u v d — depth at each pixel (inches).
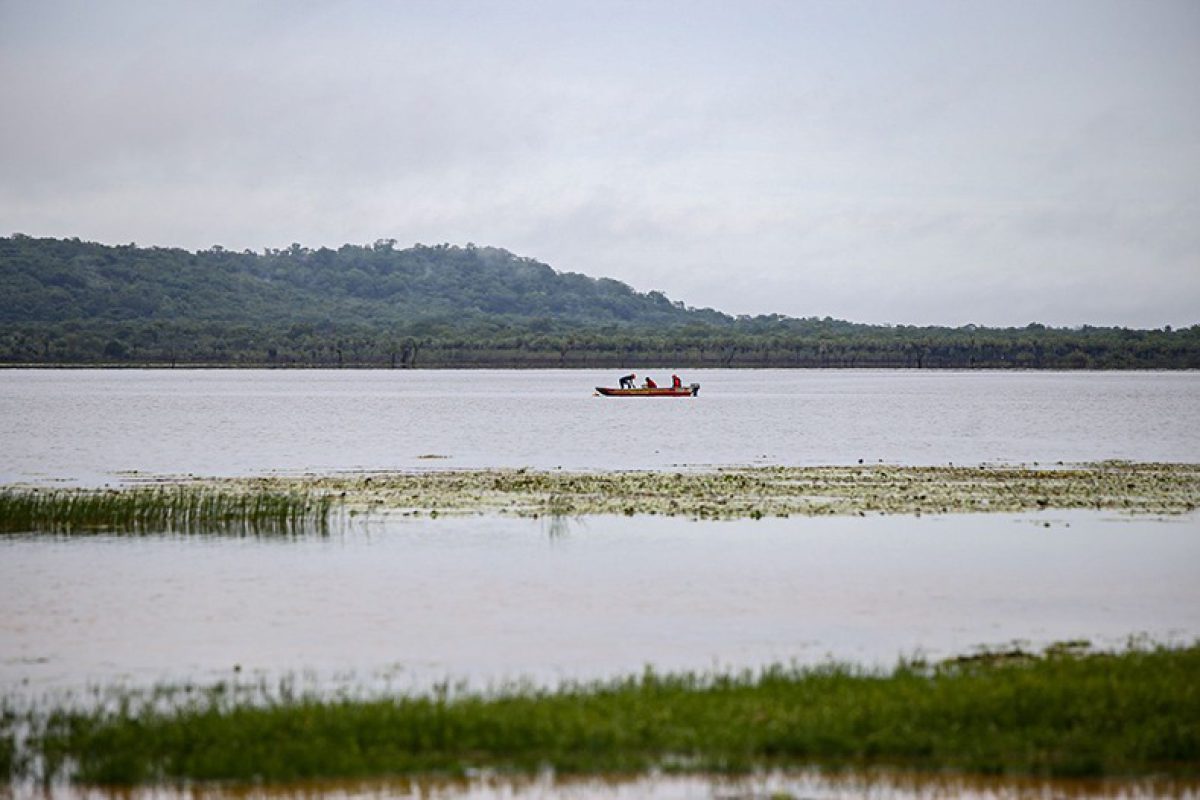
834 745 1286.9
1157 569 2466.8
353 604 2160.4
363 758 1262.3
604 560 2573.8
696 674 1653.5
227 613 2090.3
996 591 2261.3
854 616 2058.3
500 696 1496.1
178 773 1248.2
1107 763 1252.5
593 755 1275.8
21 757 1304.1
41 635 1927.9
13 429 7367.1
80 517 3053.6
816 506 3368.6
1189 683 1448.1
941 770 1244.5
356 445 6117.1
